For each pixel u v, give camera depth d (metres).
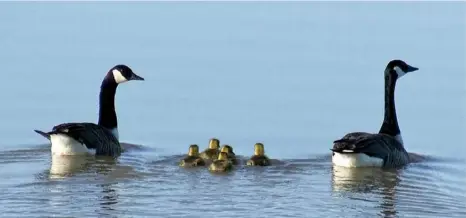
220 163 24.48
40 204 21.11
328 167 25.42
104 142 26.58
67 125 26.28
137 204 21.28
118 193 22.16
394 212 21.03
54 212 20.52
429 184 23.80
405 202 21.92
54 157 26.05
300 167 25.31
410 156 27.20
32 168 24.61
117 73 28.22
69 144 26.17
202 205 21.31
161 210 20.86
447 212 21.08
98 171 24.39
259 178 23.91
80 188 22.56
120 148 27.16
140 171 24.44
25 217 20.12
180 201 21.61
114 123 28.41
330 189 23.00
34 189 22.38
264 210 21.05
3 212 20.48
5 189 22.34
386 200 22.06
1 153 26.45
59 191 22.23
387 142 25.83
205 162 25.52
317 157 26.64
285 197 22.17
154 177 23.81
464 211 21.17
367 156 25.38
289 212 20.94
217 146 26.55
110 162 25.58
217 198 21.91
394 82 27.80
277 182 23.58
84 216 20.27
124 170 24.56
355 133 26.38
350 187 23.28
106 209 20.84
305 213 20.88
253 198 22.00
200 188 22.77
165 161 25.84
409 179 24.30
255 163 25.17
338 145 25.34
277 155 26.94
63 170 24.42
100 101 28.39
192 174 24.20
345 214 20.84
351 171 25.06
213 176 23.98
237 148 27.94
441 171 25.36
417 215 20.81
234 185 23.14
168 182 23.34
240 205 21.38
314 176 24.33
